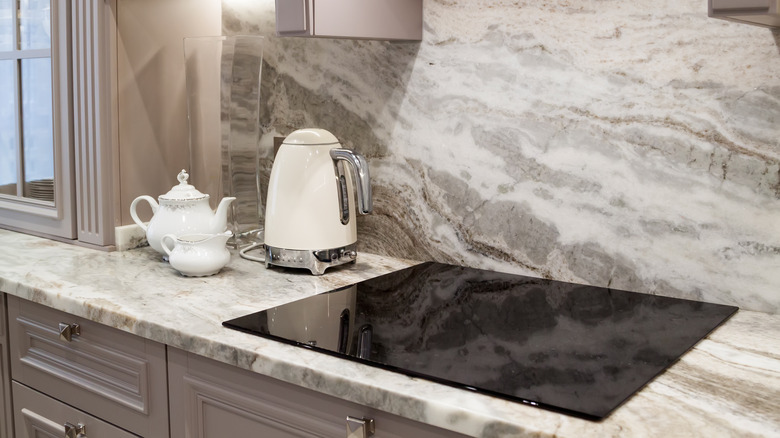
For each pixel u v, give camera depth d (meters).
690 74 1.26
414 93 1.60
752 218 1.23
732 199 1.25
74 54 1.69
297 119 1.81
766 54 1.18
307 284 1.46
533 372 0.99
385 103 1.65
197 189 1.77
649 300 1.33
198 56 1.69
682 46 1.26
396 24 1.50
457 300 1.35
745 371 1.00
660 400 0.91
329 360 1.06
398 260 1.66
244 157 1.72
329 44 1.71
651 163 1.32
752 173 1.22
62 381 1.45
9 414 1.59
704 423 0.84
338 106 1.72
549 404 0.88
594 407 0.87
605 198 1.38
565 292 1.39
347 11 1.39
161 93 1.77
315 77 1.75
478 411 0.88
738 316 1.24
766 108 1.19
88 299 1.34
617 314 1.25
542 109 1.43
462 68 1.52
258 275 1.52
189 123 1.74
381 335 1.15
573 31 1.38
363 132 1.69
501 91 1.48
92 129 1.69
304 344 1.11
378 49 1.64
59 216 1.80
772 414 0.87
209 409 1.20
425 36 1.56
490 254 1.55
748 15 0.92
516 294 1.38
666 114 1.29
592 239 1.41
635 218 1.35
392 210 1.68
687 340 1.12
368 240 1.73
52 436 1.49
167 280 1.48
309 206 1.50
